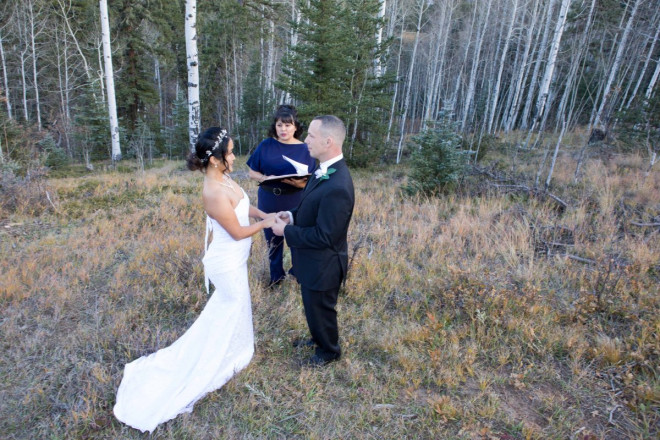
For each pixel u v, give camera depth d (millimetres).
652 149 10016
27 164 9797
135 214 6875
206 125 25984
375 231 6000
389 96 13633
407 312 3838
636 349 3199
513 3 23828
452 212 7160
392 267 4762
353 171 12305
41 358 3174
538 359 3223
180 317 3809
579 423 2600
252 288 4137
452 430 2562
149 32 27219
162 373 2857
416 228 6176
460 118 26750
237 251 2812
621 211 6281
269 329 3598
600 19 12141
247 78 22875
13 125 12398
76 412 2602
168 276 4441
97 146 19984
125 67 23047
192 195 8375
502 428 2580
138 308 3859
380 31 14953
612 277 4078
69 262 4820
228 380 2941
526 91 30500
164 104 35219
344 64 11766
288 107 3830
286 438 2520
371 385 2924
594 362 3156
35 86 21406
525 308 3740
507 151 13234
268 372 3072
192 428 2553
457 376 3000
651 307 3764
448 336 3477
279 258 4223
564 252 5215
